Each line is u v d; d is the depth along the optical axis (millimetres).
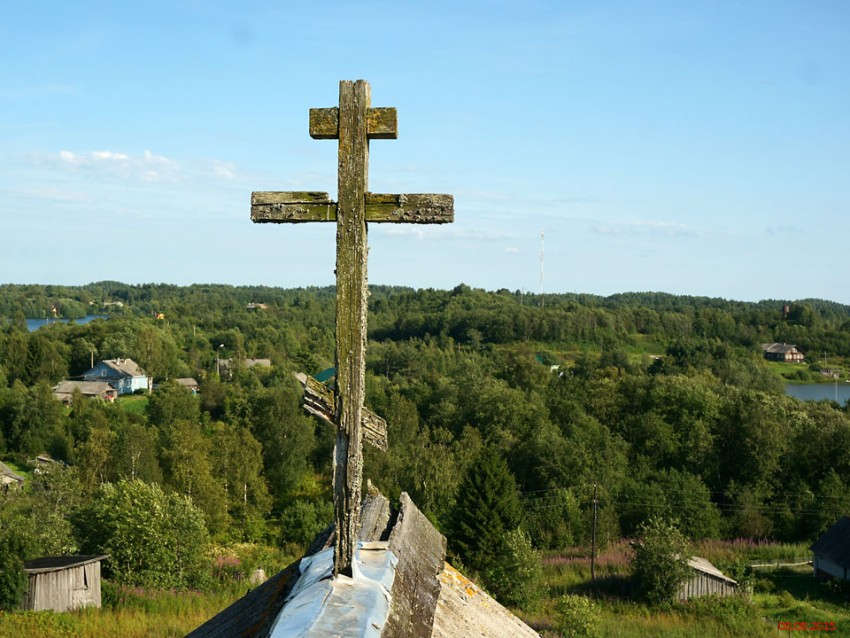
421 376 71188
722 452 48656
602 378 57031
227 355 102000
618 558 35219
